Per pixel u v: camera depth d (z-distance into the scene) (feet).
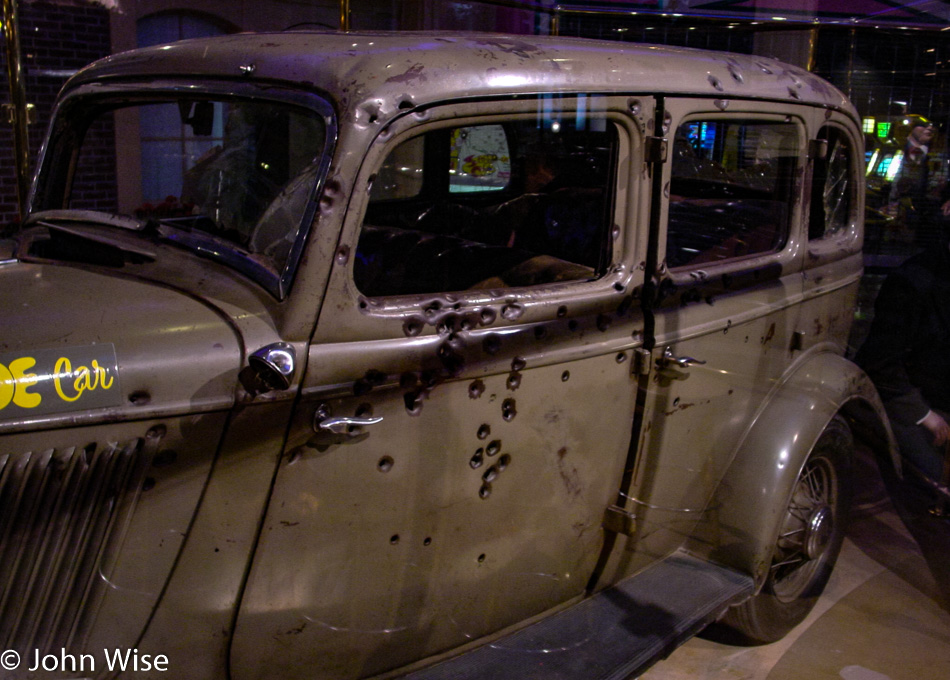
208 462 4.60
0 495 4.25
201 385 4.51
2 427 4.17
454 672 5.91
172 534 4.60
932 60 8.75
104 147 6.88
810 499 8.12
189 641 4.83
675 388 6.73
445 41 5.50
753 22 9.79
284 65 5.30
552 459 6.03
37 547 4.39
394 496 5.23
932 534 7.80
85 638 4.56
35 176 7.11
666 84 6.23
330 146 4.82
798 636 7.77
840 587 7.94
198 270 5.13
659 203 6.26
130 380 4.40
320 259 4.73
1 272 5.18
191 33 15.97
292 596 5.05
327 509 4.99
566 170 6.45
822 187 8.46
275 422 4.68
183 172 6.28
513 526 6.00
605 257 6.12
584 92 5.71
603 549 6.89
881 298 7.95
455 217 7.36
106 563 4.51
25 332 4.41
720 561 7.59
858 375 8.04
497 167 7.04
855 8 9.11
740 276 7.10
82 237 5.54
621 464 6.62
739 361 7.33
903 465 8.05
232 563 4.79
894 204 8.58
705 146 6.84
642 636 6.46
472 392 5.40
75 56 15.14
